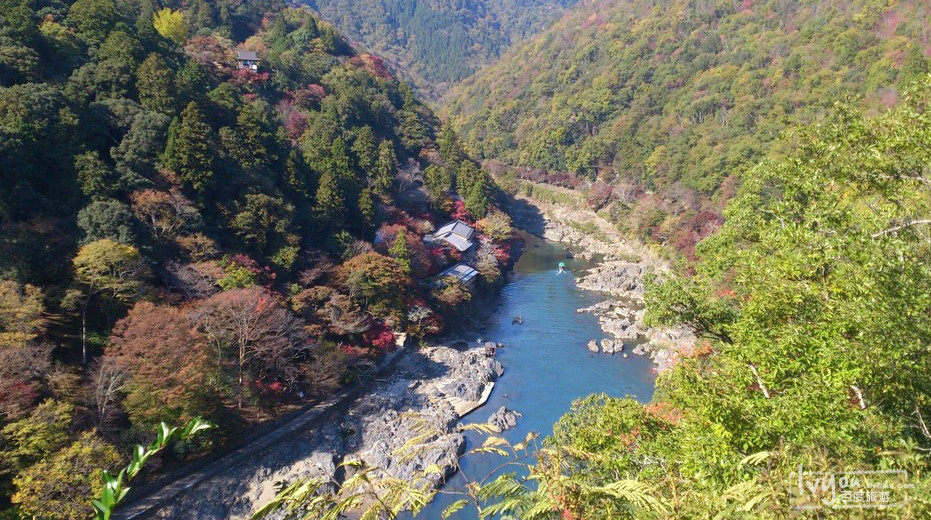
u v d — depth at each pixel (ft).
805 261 35.27
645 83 362.12
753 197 53.16
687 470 30.55
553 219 309.63
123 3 207.92
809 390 28.27
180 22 222.69
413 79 625.82
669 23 400.26
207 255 115.14
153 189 114.62
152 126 126.62
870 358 27.07
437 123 307.58
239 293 103.14
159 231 112.68
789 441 26.73
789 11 335.47
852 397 33.04
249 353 104.78
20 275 88.43
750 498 21.01
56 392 78.23
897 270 30.01
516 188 343.05
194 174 123.75
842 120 43.52
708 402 31.96
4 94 106.42
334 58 281.54
